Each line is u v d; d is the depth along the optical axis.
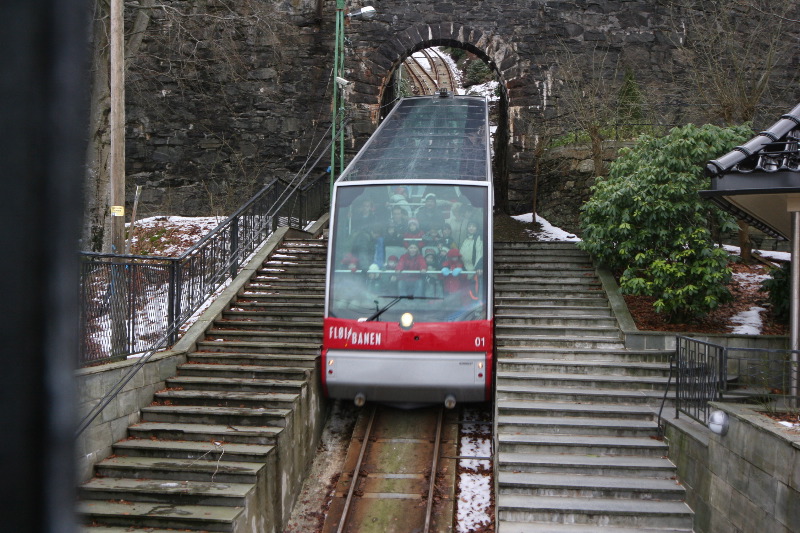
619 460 8.41
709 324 12.13
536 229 19.11
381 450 10.07
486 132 15.87
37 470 1.26
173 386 10.00
